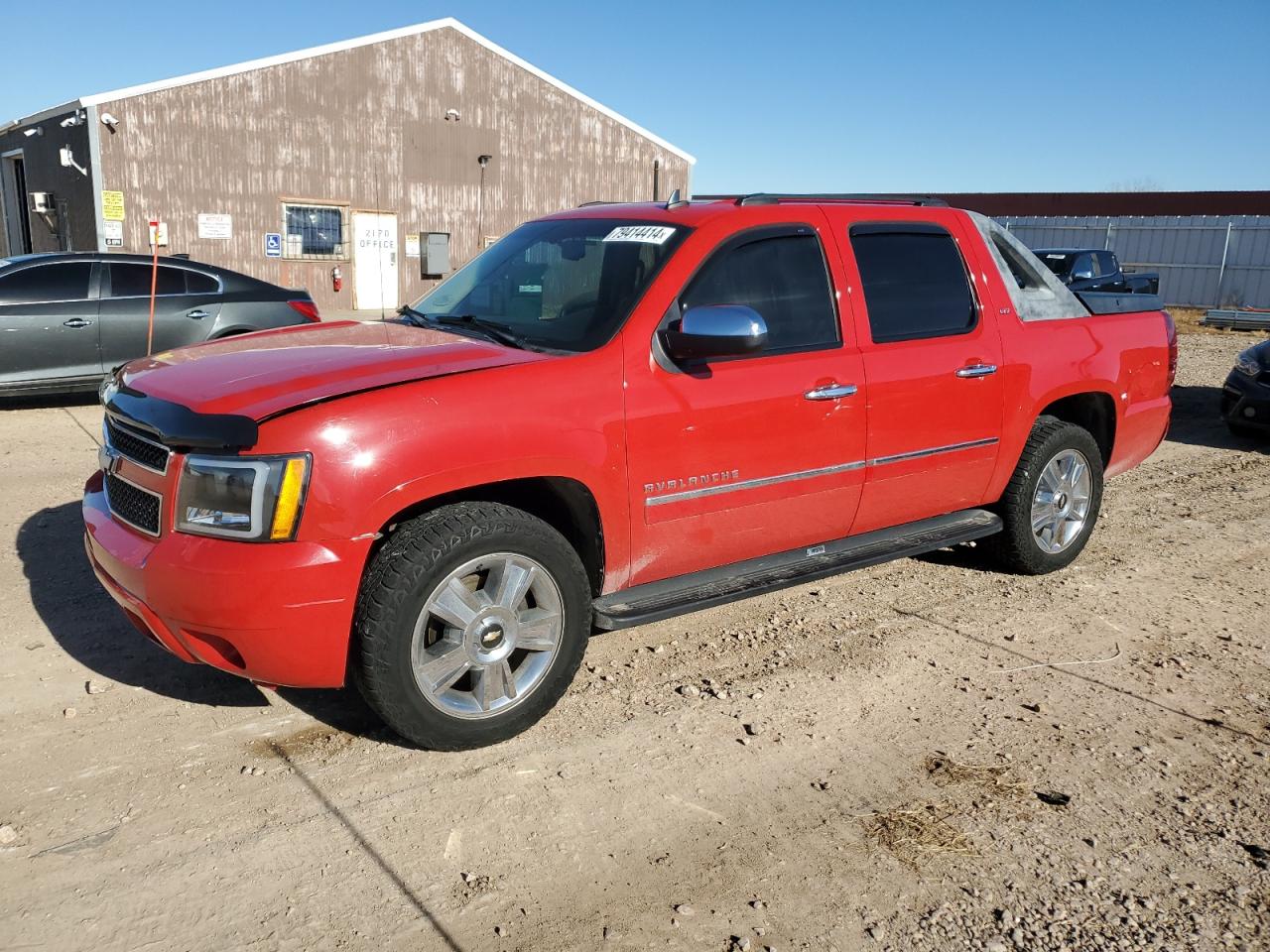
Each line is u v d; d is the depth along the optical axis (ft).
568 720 12.22
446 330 13.20
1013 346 15.96
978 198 123.03
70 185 68.54
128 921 8.48
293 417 9.99
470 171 79.87
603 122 86.02
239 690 12.61
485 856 9.55
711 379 12.53
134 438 11.14
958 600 16.63
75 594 15.43
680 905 8.95
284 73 69.92
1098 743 12.07
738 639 14.85
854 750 11.74
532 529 11.17
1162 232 89.81
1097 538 20.39
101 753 11.03
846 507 14.30
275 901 8.80
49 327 29.91
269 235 71.51
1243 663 14.49
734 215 13.28
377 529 10.24
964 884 9.39
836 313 13.94
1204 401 38.96
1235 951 8.59
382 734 11.70
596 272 13.10
